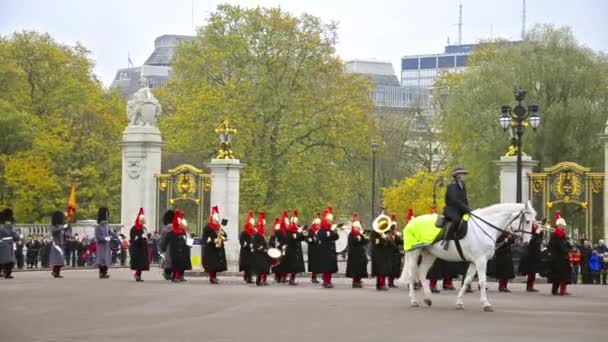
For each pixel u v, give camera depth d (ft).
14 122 322.96
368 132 368.68
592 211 223.71
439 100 408.26
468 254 133.28
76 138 354.95
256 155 341.21
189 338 100.83
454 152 363.56
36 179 323.16
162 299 141.18
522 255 178.91
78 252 264.31
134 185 260.21
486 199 289.94
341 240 260.83
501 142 285.23
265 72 353.51
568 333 107.04
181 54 362.53
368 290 169.27
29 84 359.25
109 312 124.36
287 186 344.90
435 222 135.44
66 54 373.81
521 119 208.33
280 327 109.91
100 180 360.07
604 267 212.84
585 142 282.36
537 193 227.61
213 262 181.68
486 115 288.30
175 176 257.96
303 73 358.43
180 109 348.18
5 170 322.34
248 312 125.08
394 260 171.94
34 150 334.85
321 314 123.44
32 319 116.67
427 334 104.99
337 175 357.61
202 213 255.29
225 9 361.71
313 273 187.21
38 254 262.06
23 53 357.00
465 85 305.53
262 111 348.79
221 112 339.16
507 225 135.44
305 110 353.51
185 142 339.16
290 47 356.59
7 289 156.87
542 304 142.92
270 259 181.16
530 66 291.79
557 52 296.10
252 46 357.61
